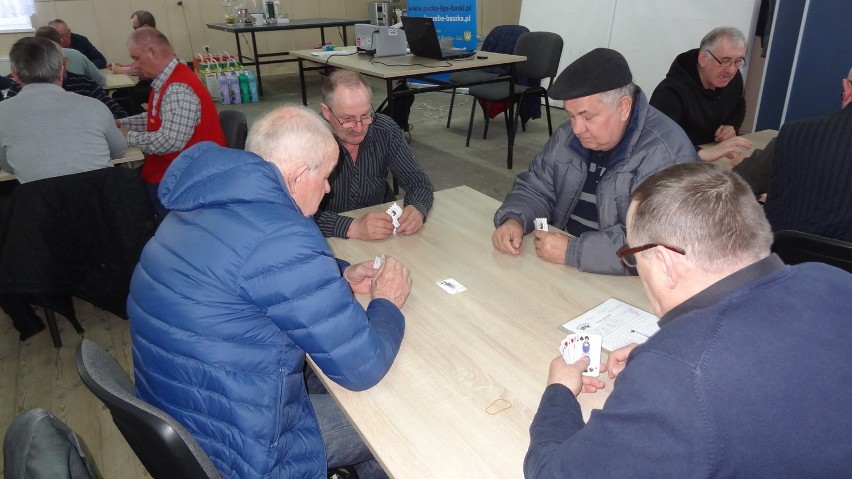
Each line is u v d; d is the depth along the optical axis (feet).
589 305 4.26
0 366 7.55
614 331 3.89
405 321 4.09
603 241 4.70
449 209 6.35
